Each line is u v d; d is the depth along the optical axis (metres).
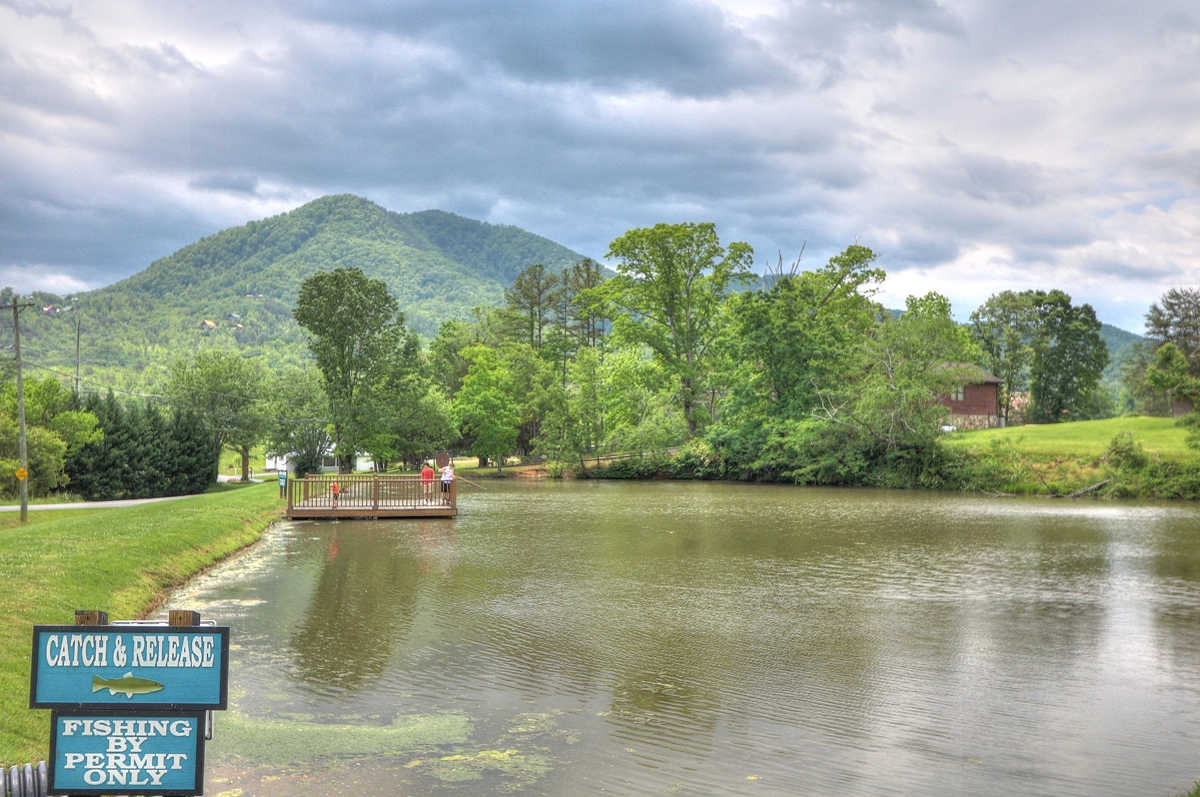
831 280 78.81
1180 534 33.28
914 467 60.03
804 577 23.41
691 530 34.50
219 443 87.88
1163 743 11.22
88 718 7.37
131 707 7.41
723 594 20.94
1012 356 99.00
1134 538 32.12
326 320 68.75
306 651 15.31
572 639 16.41
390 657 14.99
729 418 71.44
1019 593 21.27
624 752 10.66
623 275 78.94
